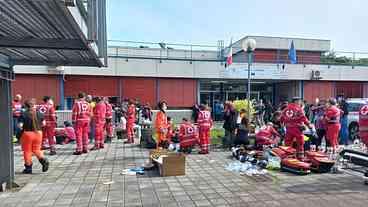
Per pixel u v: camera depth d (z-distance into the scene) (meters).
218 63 24.94
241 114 12.38
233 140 11.51
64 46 6.32
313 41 33.28
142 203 5.81
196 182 7.23
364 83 28.22
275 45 32.06
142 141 12.60
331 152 10.41
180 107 24.67
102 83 23.28
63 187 6.87
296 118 8.92
